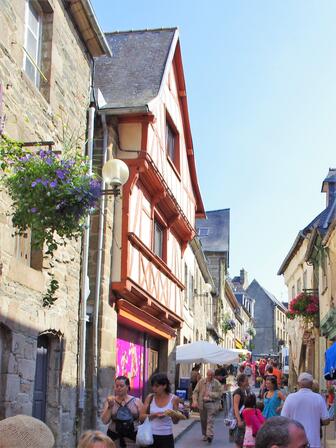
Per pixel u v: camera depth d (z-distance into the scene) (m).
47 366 9.71
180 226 16.94
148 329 15.08
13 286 8.09
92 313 11.55
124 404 7.41
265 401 10.65
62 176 6.72
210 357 20.62
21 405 8.27
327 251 19.91
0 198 7.66
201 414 14.66
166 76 14.35
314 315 23.19
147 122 12.66
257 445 2.92
